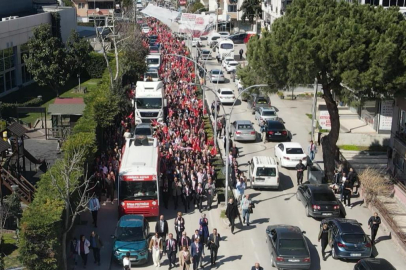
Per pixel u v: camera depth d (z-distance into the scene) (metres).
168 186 35.31
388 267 25.06
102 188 36.94
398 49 33.88
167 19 109.69
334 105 38.38
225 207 35.31
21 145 36.78
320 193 34.19
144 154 35.31
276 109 61.47
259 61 37.34
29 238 24.61
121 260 27.69
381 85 34.09
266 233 30.00
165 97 57.31
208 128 51.78
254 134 49.56
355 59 33.47
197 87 68.06
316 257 29.36
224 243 30.92
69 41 67.94
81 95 65.56
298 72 35.28
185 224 33.06
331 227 29.78
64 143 35.78
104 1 136.50
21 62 67.00
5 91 62.28
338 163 41.56
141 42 76.75
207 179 36.03
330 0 37.94
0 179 30.33
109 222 33.03
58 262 25.28
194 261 27.20
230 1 121.19
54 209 26.02
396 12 36.47
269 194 38.22
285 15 38.88
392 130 39.91
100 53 78.88
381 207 33.97
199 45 98.62
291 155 42.84
